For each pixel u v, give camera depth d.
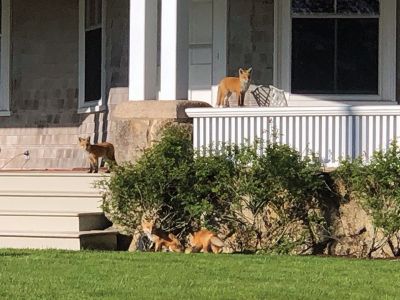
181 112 14.51
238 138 14.16
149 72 15.20
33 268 10.99
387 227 12.81
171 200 13.53
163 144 13.78
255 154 13.33
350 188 13.28
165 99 14.89
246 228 13.34
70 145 19.28
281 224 13.27
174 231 13.55
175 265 11.31
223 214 13.42
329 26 17.58
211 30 17.86
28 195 14.52
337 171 13.34
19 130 19.83
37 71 19.72
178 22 14.87
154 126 14.55
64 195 14.39
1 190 14.94
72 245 13.20
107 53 18.42
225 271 10.91
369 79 17.50
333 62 17.56
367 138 13.61
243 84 15.91
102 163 17.33
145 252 12.70
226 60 17.73
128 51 17.88
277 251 13.20
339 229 13.29
